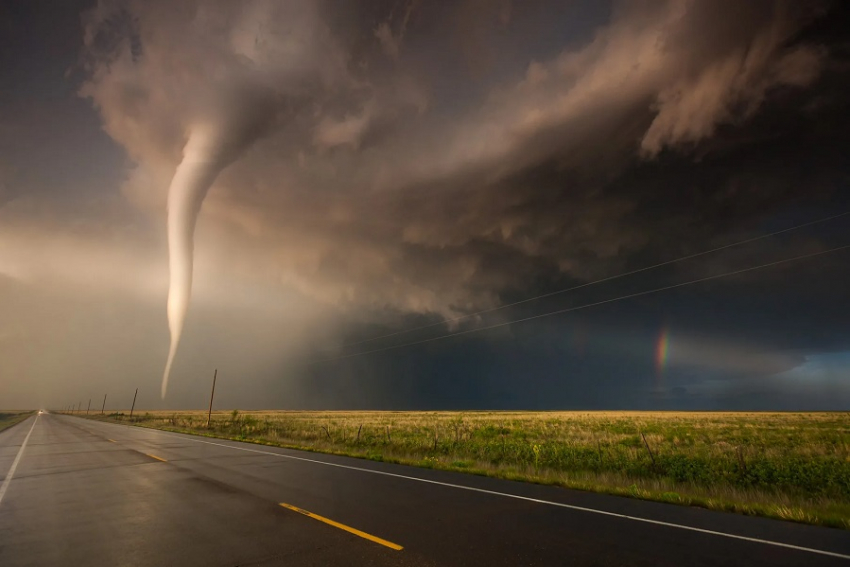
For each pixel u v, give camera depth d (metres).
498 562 5.50
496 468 13.80
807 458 15.73
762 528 7.06
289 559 5.66
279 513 8.07
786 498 9.36
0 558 5.89
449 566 5.37
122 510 8.50
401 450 19.47
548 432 30.14
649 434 28.44
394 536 6.61
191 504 8.91
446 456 17.19
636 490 9.88
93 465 15.41
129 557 5.83
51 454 19.50
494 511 8.20
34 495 10.27
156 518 7.82
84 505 9.03
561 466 14.20
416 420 54.16
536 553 5.84
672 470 12.52
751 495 9.69
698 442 23.14
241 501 9.15
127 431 39.28
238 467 14.42
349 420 57.34
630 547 6.09
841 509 8.22
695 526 7.16
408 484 11.15
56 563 5.68
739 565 5.41
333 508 8.45
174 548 6.16
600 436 26.95
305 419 62.66
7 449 22.52
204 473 13.14
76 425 57.28
